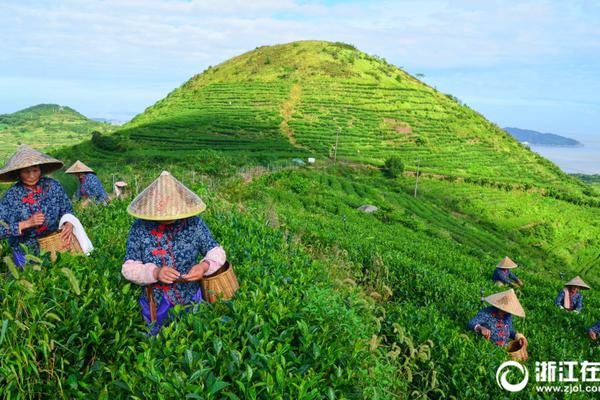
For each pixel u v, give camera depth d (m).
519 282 13.75
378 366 3.85
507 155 117.06
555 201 91.94
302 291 4.59
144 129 110.69
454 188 90.81
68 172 8.56
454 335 6.66
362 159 96.75
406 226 38.44
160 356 3.14
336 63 155.25
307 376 3.05
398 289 10.82
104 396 2.82
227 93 139.38
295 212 22.58
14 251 4.91
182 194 3.91
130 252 4.00
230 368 3.02
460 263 16.58
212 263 4.03
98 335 3.39
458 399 5.59
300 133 109.88
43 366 3.16
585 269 69.25
